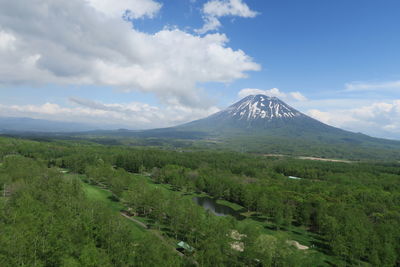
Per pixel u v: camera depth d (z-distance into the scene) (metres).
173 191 183.12
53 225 70.00
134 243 74.31
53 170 158.88
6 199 101.88
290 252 83.19
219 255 70.06
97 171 174.50
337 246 89.75
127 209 127.25
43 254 58.94
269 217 137.75
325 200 144.50
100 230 73.12
